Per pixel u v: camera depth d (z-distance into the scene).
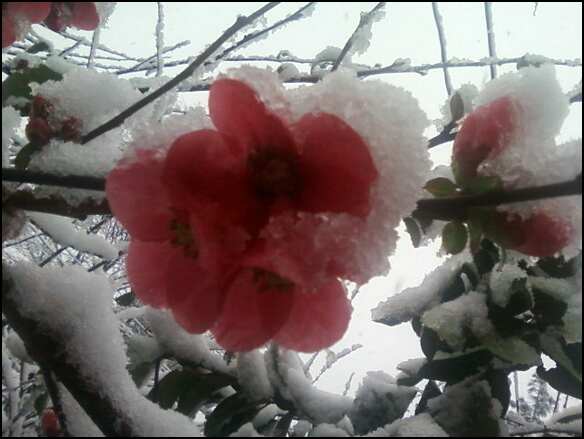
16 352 0.20
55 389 0.16
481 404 0.16
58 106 0.19
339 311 0.13
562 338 0.17
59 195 0.17
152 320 0.19
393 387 0.18
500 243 0.14
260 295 0.13
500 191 0.14
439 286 0.18
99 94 0.20
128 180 0.13
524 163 0.15
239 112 0.12
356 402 0.18
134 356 0.19
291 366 0.18
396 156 0.13
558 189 0.13
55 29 0.20
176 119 0.13
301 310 0.13
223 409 0.18
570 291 0.17
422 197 0.14
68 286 0.17
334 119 0.12
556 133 0.16
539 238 0.14
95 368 0.16
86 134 0.19
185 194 0.12
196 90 0.26
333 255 0.12
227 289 0.13
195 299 0.13
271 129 0.12
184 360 0.19
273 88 0.13
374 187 0.12
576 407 0.18
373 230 0.12
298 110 0.13
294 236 0.12
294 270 0.11
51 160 0.17
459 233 0.15
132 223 0.13
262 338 0.13
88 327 0.16
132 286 0.14
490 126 0.15
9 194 0.17
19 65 0.25
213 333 0.13
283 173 0.12
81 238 0.20
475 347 0.16
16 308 0.16
